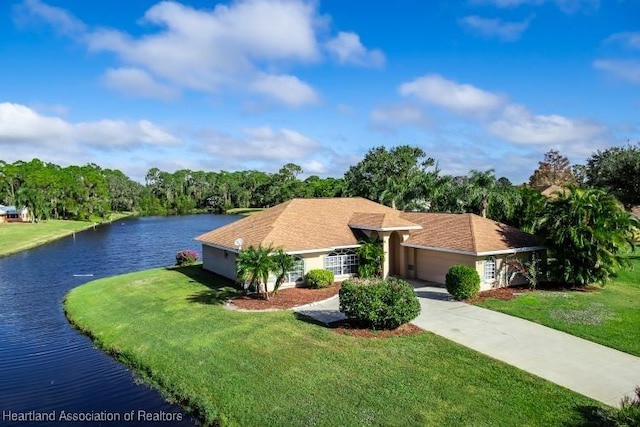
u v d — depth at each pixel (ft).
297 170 427.33
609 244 81.71
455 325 62.28
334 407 41.68
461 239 86.38
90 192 359.87
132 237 233.35
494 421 38.42
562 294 79.51
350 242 94.84
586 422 37.73
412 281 93.30
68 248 190.70
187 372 52.29
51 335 72.69
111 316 77.20
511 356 51.31
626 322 62.59
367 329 60.64
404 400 42.16
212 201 504.84
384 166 242.78
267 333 60.54
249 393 45.80
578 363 49.29
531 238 89.76
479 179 138.72
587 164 178.81
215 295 82.89
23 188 328.90
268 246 84.79
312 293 82.64
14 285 115.03
